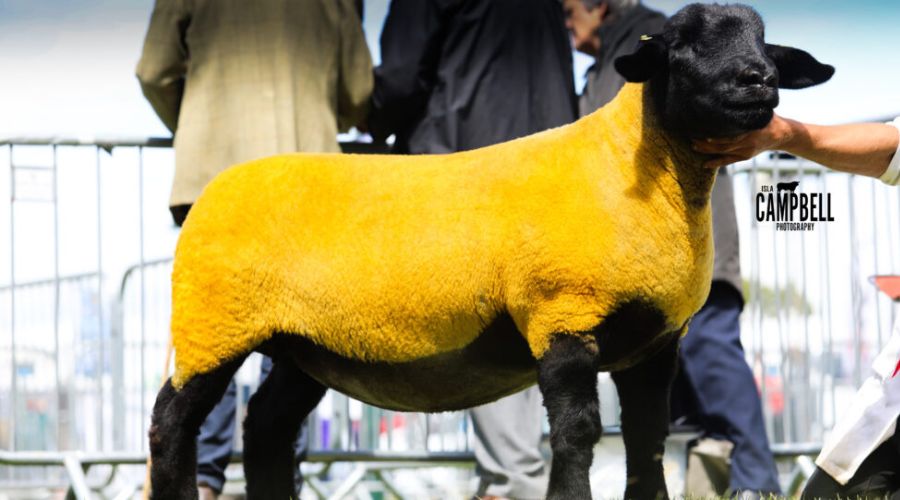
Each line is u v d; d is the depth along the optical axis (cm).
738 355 664
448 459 671
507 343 418
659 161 404
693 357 666
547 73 627
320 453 656
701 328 664
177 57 602
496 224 408
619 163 405
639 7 652
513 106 618
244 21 596
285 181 439
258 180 443
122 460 648
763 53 389
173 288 446
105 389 739
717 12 398
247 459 477
